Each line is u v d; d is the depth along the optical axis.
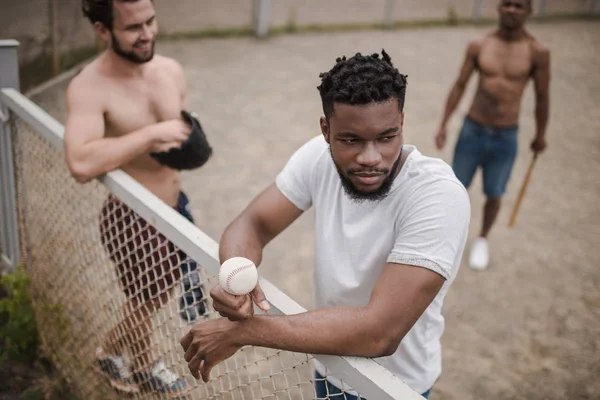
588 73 10.43
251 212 1.93
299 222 5.01
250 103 7.54
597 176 6.34
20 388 3.12
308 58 9.66
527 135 7.35
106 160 2.49
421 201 1.59
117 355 2.72
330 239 1.80
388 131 1.48
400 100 1.49
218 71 8.55
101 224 2.70
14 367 3.24
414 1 13.69
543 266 4.61
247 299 1.53
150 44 2.64
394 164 1.58
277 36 10.61
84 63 7.32
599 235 5.14
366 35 11.45
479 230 5.11
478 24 13.41
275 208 1.91
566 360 3.63
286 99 7.81
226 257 1.81
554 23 14.24
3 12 6.20
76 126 2.57
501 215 5.34
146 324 2.42
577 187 6.04
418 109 7.89
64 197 2.92
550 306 4.13
